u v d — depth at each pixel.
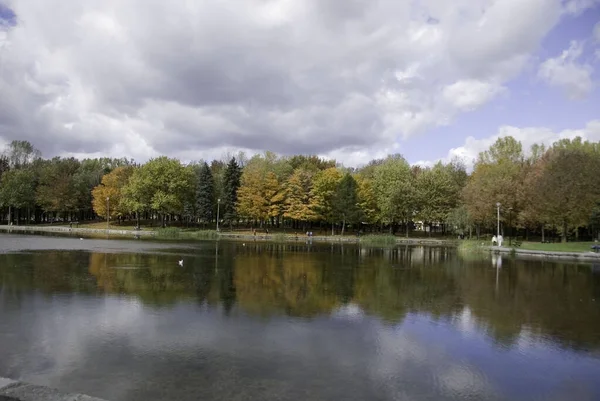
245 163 102.81
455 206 72.31
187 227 80.56
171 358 9.35
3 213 98.38
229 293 16.77
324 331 11.81
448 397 7.88
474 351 10.55
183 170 76.69
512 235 74.38
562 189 46.94
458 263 31.59
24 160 100.81
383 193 74.75
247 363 9.18
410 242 64.31
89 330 11.30
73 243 41.28
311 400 7.51
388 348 10.55
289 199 73.50
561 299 17.47
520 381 8.77
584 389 8.44
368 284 20.20
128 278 19.80
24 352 9.55
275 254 35.28
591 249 42.81
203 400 7.39
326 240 64.31
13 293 15.74
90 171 101.25
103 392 7.61
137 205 72.81
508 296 17.95
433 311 14.79
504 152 68.81
